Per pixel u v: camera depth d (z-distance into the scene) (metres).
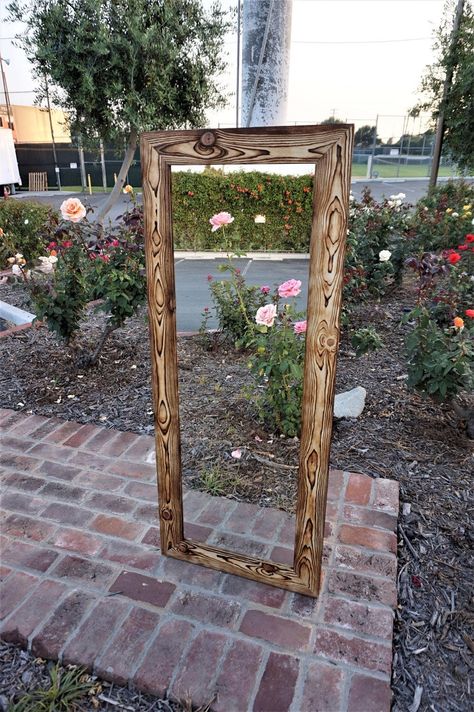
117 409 2.51
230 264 3.46
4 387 2.75
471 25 6.00
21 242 5.70
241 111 5.53
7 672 1.20
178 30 4.91
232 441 2.17
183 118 5.46
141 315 3.67
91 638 1.25
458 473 1.96
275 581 1.39
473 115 6.21
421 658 1.22
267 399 2.27
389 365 3.00
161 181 1.14
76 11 4.71
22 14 4.77
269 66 5.22
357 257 3.98
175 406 1.34
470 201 5.39
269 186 6.05
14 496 1.82
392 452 2.10
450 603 1.38
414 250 4.34
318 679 1.14
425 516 1.72
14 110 17.91
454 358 2.06
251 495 1.83
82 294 2.86
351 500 1.77
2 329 3.96
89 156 18.23
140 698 1.13
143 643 1.23
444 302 2.70
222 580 1.43
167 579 1.44
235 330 3.23
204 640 1.24
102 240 2.85
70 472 1.98
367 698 1.10
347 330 3.54
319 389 1.12
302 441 1.19
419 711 1.09
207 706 1.09
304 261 5.53
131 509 1.76
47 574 1.46
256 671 1.16
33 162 18.31
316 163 0.97
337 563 1.49
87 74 4.69
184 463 2.02
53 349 3.26
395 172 15.55
